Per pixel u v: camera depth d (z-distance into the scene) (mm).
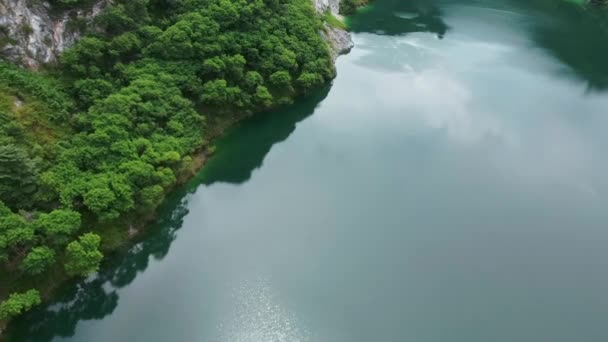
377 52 104125
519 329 53656
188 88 72812
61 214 51031
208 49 75062
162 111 67875
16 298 47594
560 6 133250
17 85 59500
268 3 87875
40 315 51156
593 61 106938
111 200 54531
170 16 77625
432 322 53469
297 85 87125
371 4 125625
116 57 69812
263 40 82812
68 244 51375
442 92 92188
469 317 54312
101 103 64125
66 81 65250
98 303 53594
